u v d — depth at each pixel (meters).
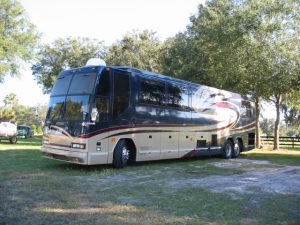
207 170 12.70
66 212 6.33
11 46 32.56
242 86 22.67
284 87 21.22
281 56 20.61
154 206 6.91
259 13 20.11
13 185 8.61
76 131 11.30
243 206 7.11
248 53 20.91
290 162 16.48
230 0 21.91
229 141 18.61
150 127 13.50
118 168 12.26
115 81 12.19
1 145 23.30
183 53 27.55
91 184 9.15
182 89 15.43
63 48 40.94
